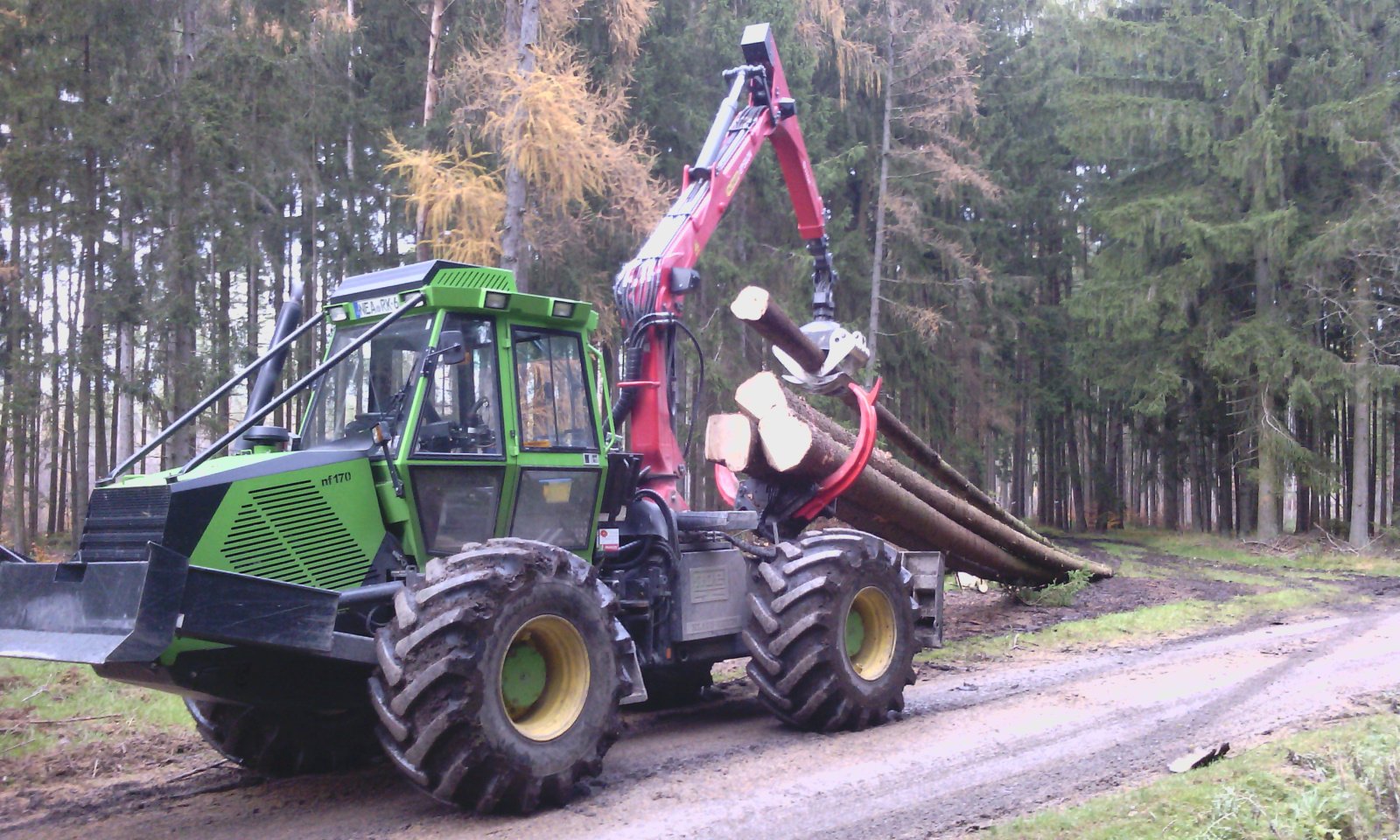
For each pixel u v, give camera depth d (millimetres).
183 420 5988
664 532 7324
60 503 28688
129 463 5699
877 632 7770
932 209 27578
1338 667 9336
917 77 25281
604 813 5512
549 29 15430
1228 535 29625
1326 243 23688
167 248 16906
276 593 5176
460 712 5145
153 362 17562
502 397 6234
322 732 6484
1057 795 5715
